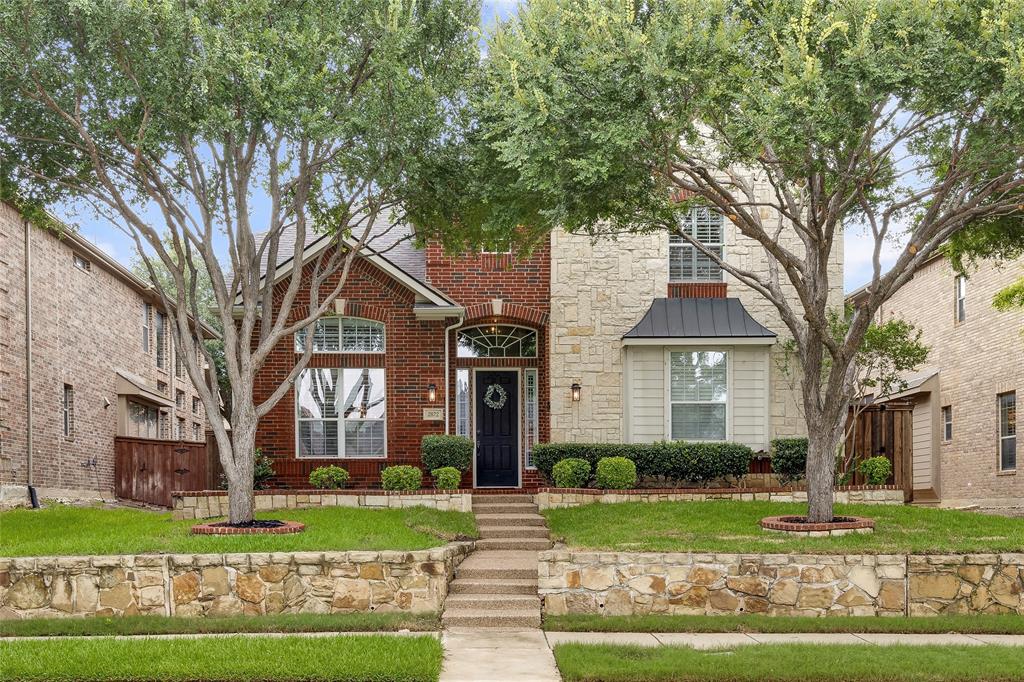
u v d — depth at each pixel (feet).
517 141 44.91
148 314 103.40
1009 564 44.73
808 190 54.29
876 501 63.67
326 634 39.50
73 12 46.96
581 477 64.75
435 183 54.90
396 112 50.34
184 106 48.65
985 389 88.17
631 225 63.36
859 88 41.45
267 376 69.82
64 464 79.25
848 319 70.33
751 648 36.55
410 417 70.33
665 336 70.03
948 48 41.50
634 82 42.63
